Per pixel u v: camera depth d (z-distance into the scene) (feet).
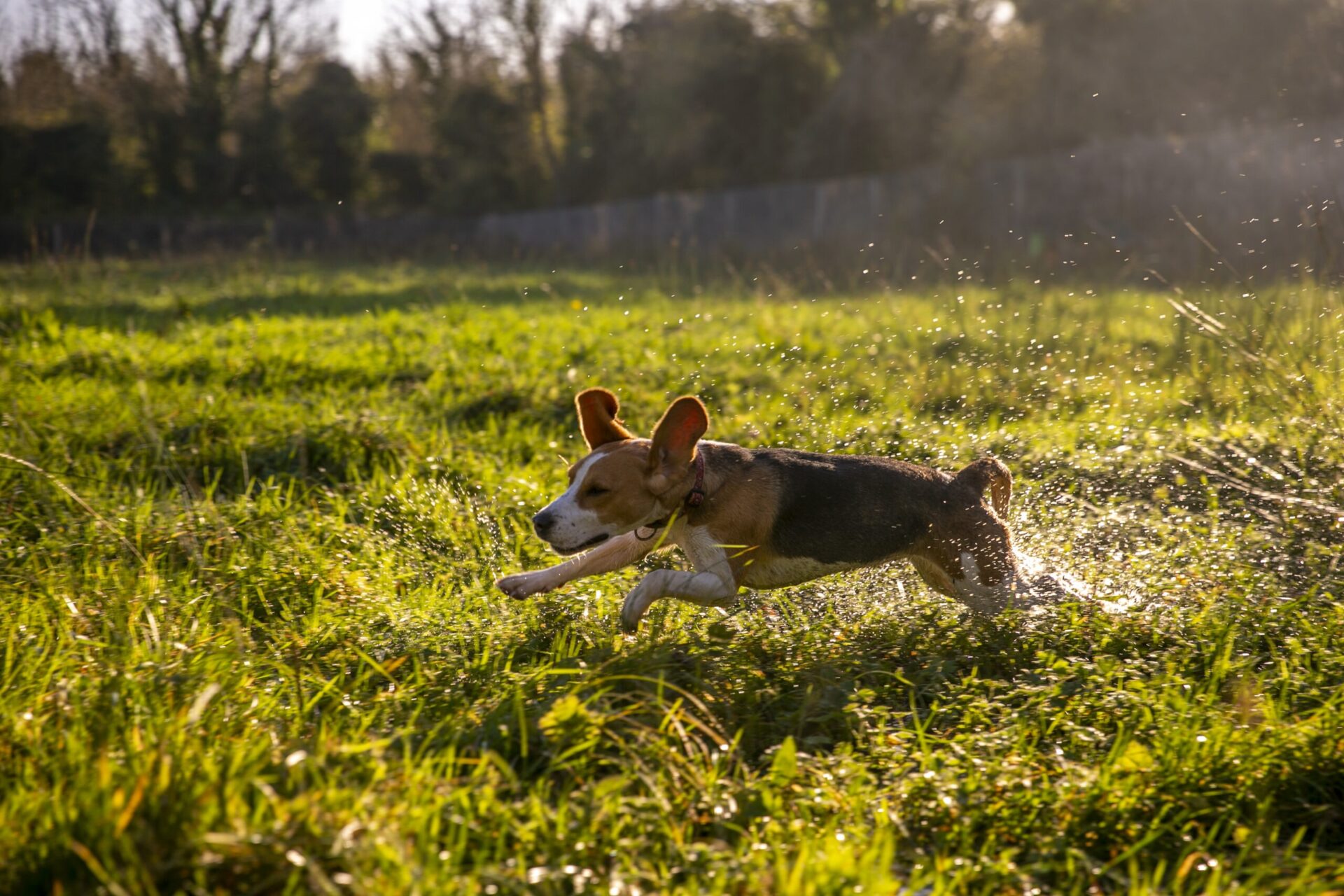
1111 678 13.85
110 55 133.49
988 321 35.86
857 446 22.90
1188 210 70.95
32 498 19.85
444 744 11.53
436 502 20.20
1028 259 60.85
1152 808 11.17
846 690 13.33
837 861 9.18
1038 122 97.45
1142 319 40.16
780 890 8.87
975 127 101.55
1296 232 33.73
